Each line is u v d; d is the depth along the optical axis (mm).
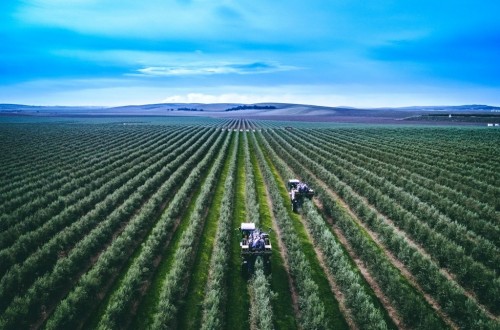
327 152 52156
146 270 17188
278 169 43344
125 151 56781
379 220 23109
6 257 17766
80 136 81125
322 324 13227
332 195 32281
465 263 16875
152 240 20047
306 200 26750
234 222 25219
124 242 20047
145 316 14680
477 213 25453
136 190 32562
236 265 19016
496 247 19047
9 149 57312
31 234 20453
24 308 13680
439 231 22547
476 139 70438
